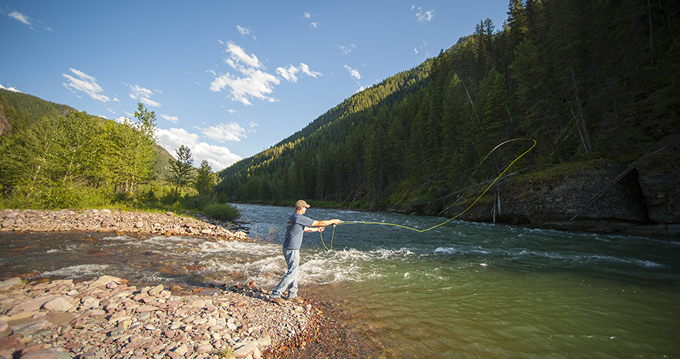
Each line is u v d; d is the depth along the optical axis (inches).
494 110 1016.2
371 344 133.4
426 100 1793.8
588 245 451.2
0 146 1235.2
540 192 729.6
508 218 818.2
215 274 255.3
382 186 2014.0
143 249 343.0
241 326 141.9
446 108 1385.3
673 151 563.8
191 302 166.2
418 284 236.2
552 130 836.6
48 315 126.8
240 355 111.3
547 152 844.0
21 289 164.6
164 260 295.6
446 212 1135.0
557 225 688.4
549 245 450.0
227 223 759.7
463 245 448.5
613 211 617.9
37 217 472.7
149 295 173.5
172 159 1217.4
